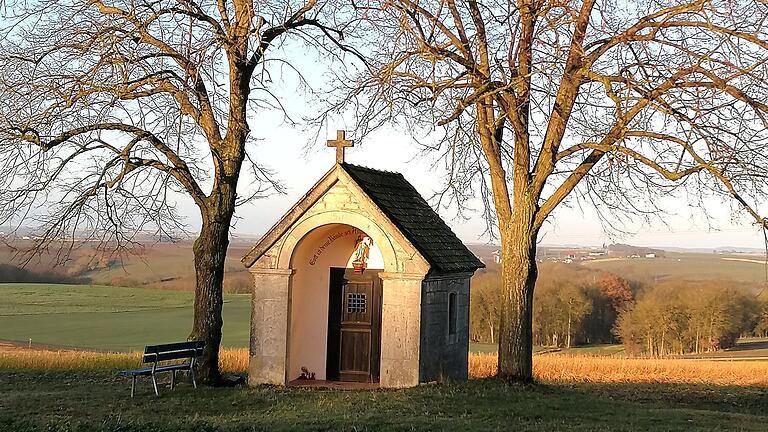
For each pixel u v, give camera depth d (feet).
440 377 61.05
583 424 45.32
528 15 55.67
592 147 54.44
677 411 53.52
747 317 158.81
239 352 95.35
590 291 183.83
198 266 60.95
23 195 55.88
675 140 51.52
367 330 61.46
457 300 65.31
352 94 56.39
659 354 161.99
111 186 55.62
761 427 47.78
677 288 165.48
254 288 60.08
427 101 51.78
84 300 224.33
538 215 59.00
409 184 71.72
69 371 70.03
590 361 104.83
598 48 54.70
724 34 49.06
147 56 55.36
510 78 55.88
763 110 49.83
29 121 54.13
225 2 59.47
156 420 44.57
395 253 57.11
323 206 58.23
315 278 62.69
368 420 43.86
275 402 51.26
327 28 64.54
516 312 59.36
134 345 140.87
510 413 47.62
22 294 232.32
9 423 42.86
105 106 56.85
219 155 59.82
